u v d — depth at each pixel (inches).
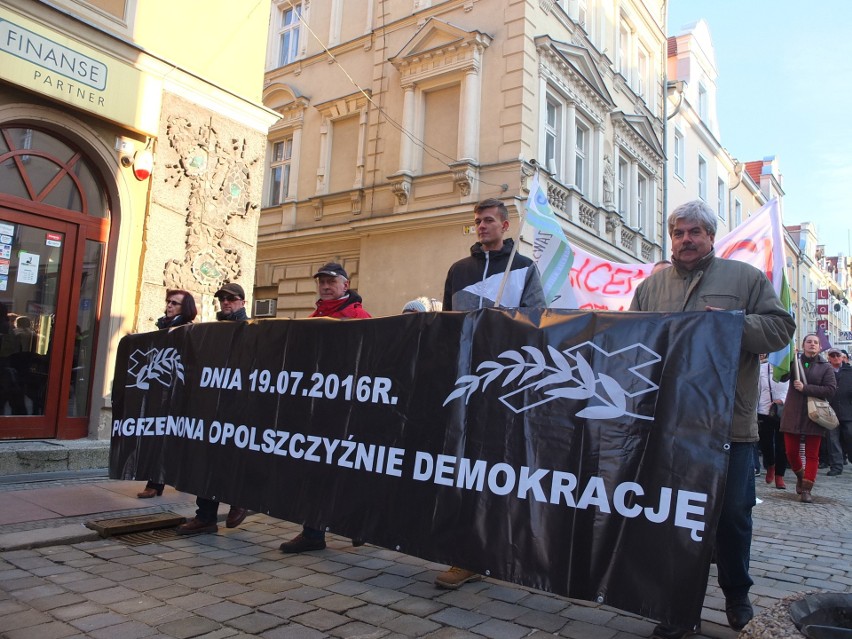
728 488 113.6
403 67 562.6
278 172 681.6
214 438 173.8
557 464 114.1
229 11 343.0
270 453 159.3
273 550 165.2
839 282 2566.4
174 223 310.7
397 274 547.5
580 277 281.7
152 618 116.6
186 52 319.3
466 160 504.1
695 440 103.0
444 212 518.9
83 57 269.6
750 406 115.0
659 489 103.6
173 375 191.6
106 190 292.7
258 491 158.9
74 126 272.8
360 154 591.8
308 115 647.1
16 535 163.0
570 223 550.0
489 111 512.7
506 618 120.4
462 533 122.0
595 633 114.1
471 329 131.7
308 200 627.8
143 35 298.5
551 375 118.7
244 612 120.5
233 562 153.3
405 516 131.0
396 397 139.5
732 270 120.8
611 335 114.5
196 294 320.2
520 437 119.5
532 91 508.7
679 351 108.0
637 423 108.3
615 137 664.4
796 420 278.8
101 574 141.5
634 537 104.0
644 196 761.0
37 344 267.4
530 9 510.6
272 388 163.9
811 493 305.7
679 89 863.7
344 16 634.2
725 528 113.7
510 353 124.6
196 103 322.0
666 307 125.6
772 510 251.9
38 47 253.3
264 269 660.7
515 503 117.1
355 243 589.6
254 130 354.6
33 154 267.3
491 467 121.5
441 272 518.9
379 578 143.2
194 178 319.9
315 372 156.1
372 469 139.1
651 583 100.9
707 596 138.5
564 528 111.0
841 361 400.5
